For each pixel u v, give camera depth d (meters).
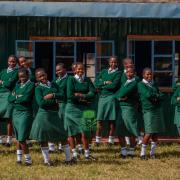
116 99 12.74
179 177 10.41
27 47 13.85
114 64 12.70
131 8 13.62
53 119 11.06
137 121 11.98
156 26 13.96
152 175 10.52
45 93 11.00
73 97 11.50
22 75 11.02
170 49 13.99
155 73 13.98
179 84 12.59
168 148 13.10
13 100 11.03
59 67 12.14
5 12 13.48
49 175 10.42
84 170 10.84
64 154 12.29
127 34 13.92
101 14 13.60
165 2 13.93
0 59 13.77
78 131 11.55
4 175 10.41
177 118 12.39
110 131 13.23
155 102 11.80
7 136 13.21
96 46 13.90
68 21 13.85
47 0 13.84
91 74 13.91
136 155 12.29
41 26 13.84
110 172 10.71
